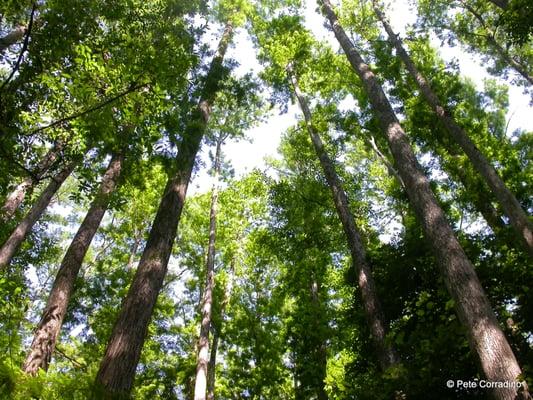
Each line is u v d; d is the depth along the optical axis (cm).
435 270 914
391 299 945
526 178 1448
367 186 1944
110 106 477
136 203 1827
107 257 1958
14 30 834
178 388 1609
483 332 552
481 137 1584
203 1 958
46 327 806
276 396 1652
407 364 720
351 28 1800
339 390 944
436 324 795
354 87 1750
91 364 1199
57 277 893
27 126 468
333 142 1711
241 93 1057
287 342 1519
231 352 1628
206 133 1292
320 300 1622
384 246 1076
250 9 1748
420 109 1598
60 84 463
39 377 356
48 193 1227
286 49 1723
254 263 1872
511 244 1026
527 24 1031
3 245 1078
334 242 1555
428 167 1634
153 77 486
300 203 1555
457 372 642
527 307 757
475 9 1808
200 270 1884
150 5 768
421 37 1738
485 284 839
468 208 1527
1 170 499
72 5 528
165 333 1647
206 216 1988
